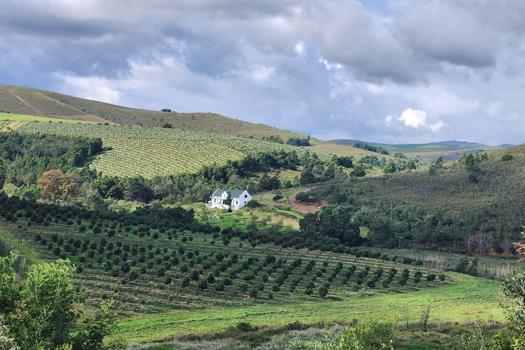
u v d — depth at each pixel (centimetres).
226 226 14638
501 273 11000
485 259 12825
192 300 7738
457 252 13712
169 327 6216
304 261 11169
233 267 9981
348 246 13862
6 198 12294
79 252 9444
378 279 10262
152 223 12794
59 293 3103
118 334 5778
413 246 14162
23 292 3069
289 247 12481
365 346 3762
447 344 5688
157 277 8688
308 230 14100
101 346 3316
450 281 10550
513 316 2953
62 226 11412
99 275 8306
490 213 15038
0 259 3212
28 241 9700
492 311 7562
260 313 7200
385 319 6912
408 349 5466
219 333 6044
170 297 7675
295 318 6962
